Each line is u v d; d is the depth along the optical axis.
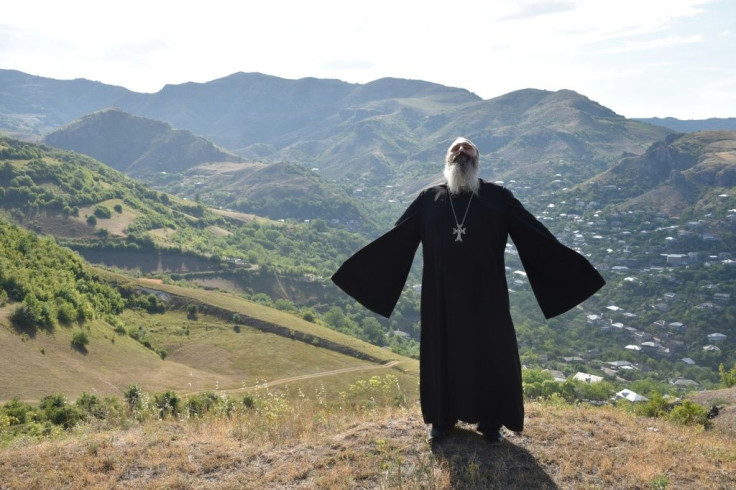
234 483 5.87
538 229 6.05
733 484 5.85
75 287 112.56
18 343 83.25
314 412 8.84
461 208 6.03
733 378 20.33
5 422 12.21
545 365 172.62
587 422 7.51
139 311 129.88
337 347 115.94
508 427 5.95
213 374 101.38
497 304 5.97
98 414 9.06
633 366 176.12
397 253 6.50
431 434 6.46
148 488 5.82
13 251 111.19
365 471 5.93
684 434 7.84
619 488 5.62
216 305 133.00
